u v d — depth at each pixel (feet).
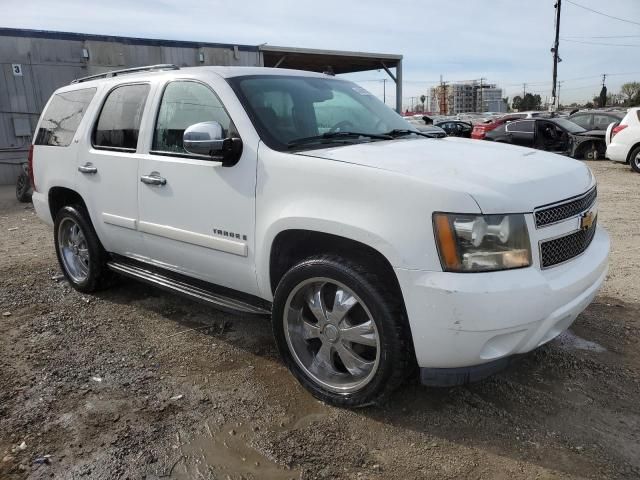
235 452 8.89
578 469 8.33
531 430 9.29
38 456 8.85
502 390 10.52
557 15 113.70
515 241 8.45
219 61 54.60
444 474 8.29
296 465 8.56
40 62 44.83
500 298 8.19
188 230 11.95
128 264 14.75
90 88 15.37
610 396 10.29
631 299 15.10
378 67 78.54
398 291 9.07
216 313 14.71
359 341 9.57
